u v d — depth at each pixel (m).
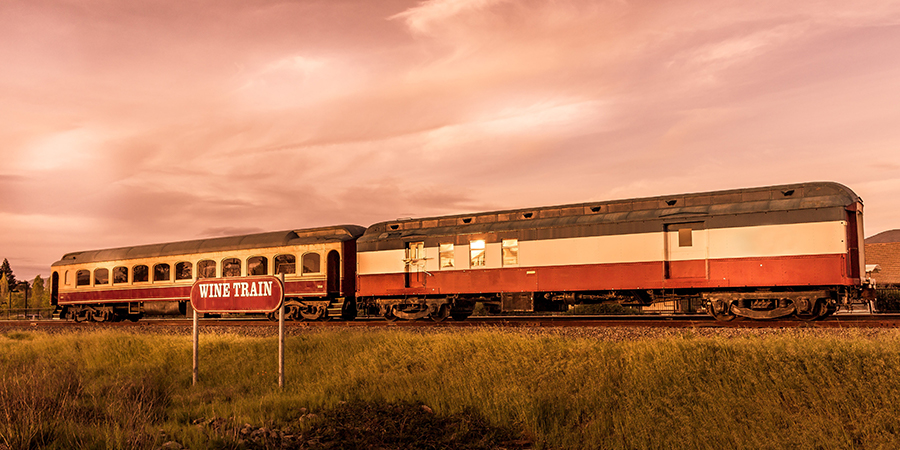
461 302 19.72
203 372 12.34
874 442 6.79
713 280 15.04
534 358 10.34
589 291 17.08
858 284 14.08
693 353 9.18
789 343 9.12
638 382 8.80
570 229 17.09
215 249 24.11
